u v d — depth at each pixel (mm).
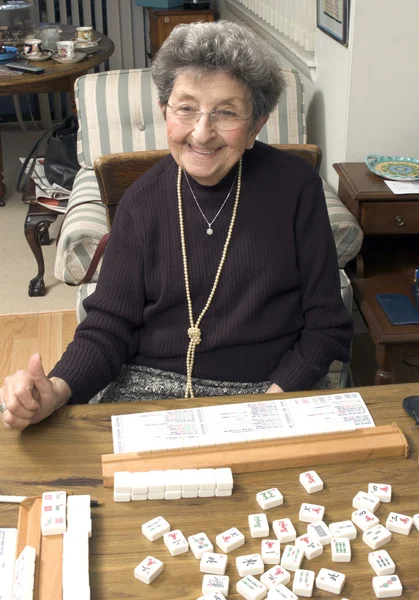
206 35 1344
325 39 2830
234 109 1389
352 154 2658
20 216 4379
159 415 1238
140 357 1610
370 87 2549
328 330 1570
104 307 1536
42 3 5715
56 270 2514
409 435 1202
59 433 1206
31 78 3855
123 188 1896
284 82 1480
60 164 3357
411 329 2010
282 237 1542
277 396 1295
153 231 1534
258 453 1144
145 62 6082
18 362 2941
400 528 1020
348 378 2256
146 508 1064
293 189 1556
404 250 2494
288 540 1010
